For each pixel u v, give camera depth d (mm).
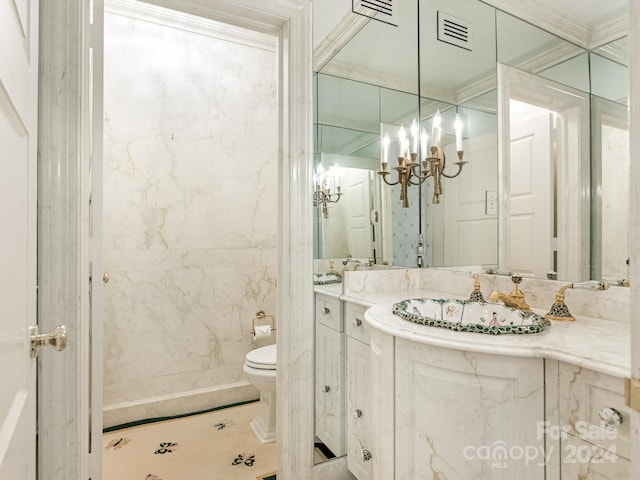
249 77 2758
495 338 1093
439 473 1139
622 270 1261
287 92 1712
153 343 2434
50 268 1147
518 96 1648
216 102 2645
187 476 1819
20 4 725
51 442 1141
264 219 2801
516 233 1648
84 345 1227
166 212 2480
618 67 1291
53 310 1149
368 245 1974
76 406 1178
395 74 2027
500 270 1716
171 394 2477
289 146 1710
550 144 1510
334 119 1870
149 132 2432
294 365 1695
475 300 1619
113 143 2330
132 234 2381
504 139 1710
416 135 2092
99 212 1354
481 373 1068
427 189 2127
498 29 1736
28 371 809
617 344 1017
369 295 1906
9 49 633
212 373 2609
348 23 1884
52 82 1162
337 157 1886
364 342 1681
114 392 2328
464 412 1093
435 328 1217
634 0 536
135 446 2080
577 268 1395
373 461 1463
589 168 1369
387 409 1314
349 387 1800
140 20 2422
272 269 2820
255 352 2295
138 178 2398
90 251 1346
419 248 2145
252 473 1846
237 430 2270
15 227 696
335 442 1803
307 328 1725
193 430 2264
